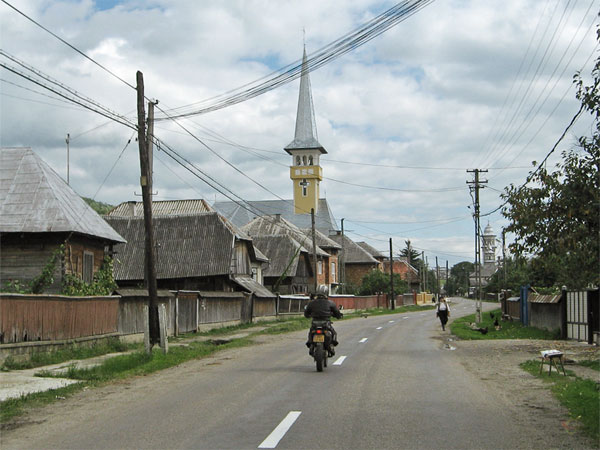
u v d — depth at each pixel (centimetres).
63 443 726
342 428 793
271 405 965
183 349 1986
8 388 1175
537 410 930
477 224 4506
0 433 786
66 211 2494
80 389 1173
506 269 6469
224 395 1071
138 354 1650
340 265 9444
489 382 1245
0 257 2450
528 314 3631
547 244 1823
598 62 1501
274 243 6291
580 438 746
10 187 2561
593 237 1727
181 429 792
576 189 1686
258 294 4338
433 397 1048
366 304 7500
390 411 914
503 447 699
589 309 2280
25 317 1620
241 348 2172
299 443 713
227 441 724
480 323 4131
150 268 1938
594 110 1556
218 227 4403
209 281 4306
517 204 1852
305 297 5431
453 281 17825
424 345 2266
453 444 712
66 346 1817
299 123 10981
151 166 2266
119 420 859
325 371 1429
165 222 4512
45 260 2436
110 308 2136
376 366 1537
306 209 10819
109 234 2702
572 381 1240
